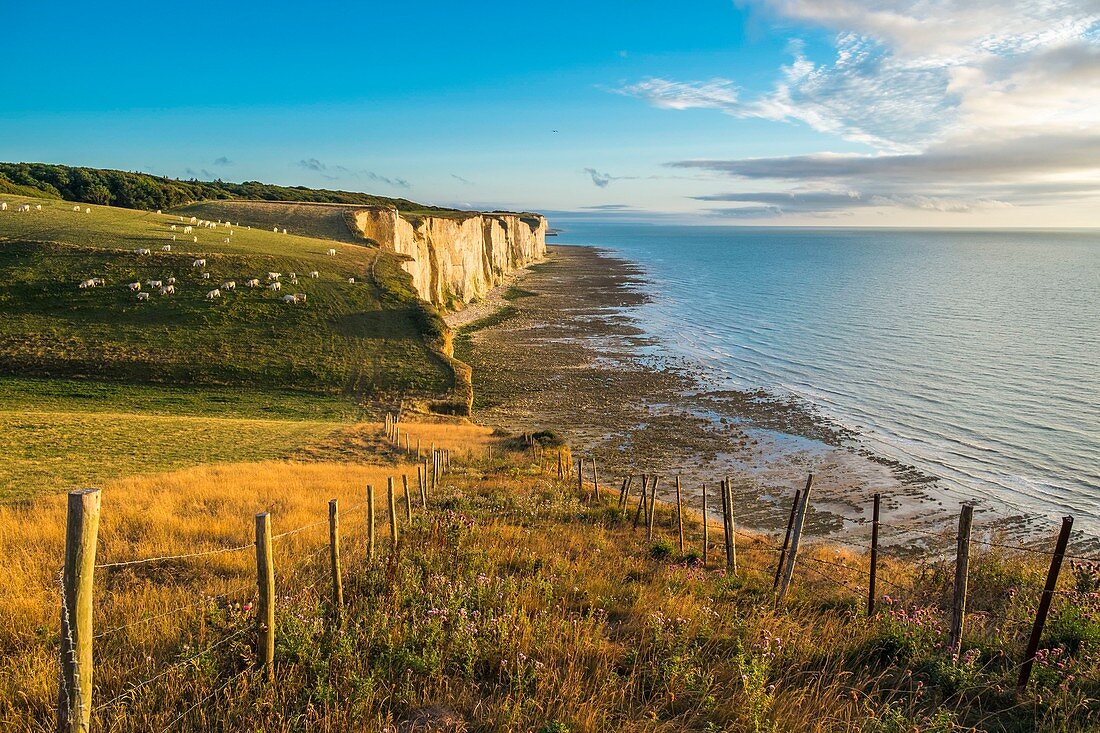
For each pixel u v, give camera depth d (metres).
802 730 6.11
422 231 100.81
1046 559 12.48
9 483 19.55
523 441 37.72
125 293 58.28
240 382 49.50
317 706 6.12
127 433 31.92
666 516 21.22
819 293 121.81
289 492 19.00
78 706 4.83
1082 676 7.04
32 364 47.12
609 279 150.00
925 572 12.03
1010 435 43.88
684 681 6.87
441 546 11.71
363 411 46.97
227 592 8.95
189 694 6.21
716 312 99.06
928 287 131.25
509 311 100.25
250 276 65.25
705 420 47.19
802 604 10.32
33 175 119.56
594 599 9.45
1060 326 83.69
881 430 45.00
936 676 7.26
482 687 6.83
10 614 7.96
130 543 12.01
